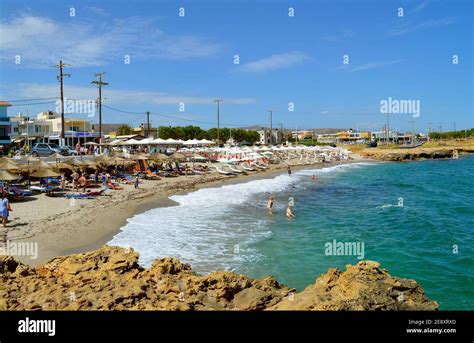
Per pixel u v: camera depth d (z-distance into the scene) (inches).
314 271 644.7
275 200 1385.3
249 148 3161.9
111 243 758.5
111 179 1592.0
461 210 1241.4
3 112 2468.0
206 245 776.9
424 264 703.7
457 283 612.1
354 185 1900.8
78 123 3403.1
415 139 6786.4
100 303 390.9
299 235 880.3
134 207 1144.8
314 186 1839.3
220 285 449.1
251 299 434.3
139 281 447.8
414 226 995.3
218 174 2151.8
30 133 3073.3
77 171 1523.1
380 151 4461.1
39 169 1173.1
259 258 703.7
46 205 1050.7
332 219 1069.1
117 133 4414.4
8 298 403.2
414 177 2331.4
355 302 370.9
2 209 815.7
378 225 1002.1
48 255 647.8
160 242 789.2
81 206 1064.8
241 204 1275.8
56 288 434.3
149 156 1886.1
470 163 3636.8
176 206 1207.6
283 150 3540.8
